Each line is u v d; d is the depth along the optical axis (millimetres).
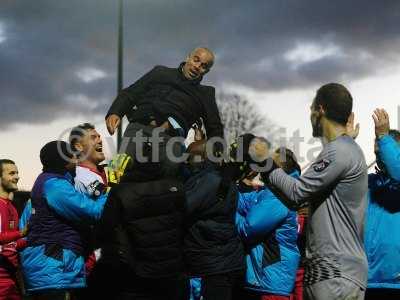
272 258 6141
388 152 5273
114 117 6000
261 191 6160
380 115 5352
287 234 6172
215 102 6336
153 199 5055
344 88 4812
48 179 5961
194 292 6562
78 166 6387
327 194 4660
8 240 6266
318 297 4602
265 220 5949
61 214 5891
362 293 4617
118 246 5051
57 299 5844
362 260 4625
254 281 6160
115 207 5062
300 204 4762
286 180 4742
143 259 5070
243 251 5758
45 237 5926
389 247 5855
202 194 5418
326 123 4801
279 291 6129
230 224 5613
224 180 5531
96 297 5781
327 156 4617
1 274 7219
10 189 7609
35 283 5930
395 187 5875
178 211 5164
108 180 5770
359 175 4629
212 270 5477
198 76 6203
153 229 5062
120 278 5172
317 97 4863
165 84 6176
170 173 5434
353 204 4641
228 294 5562
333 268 4570
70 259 5918
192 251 5520
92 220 5902
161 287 5207
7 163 7590
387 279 5863
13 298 7293
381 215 5918
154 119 5910
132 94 6121
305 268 4746
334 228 4625
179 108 6066
